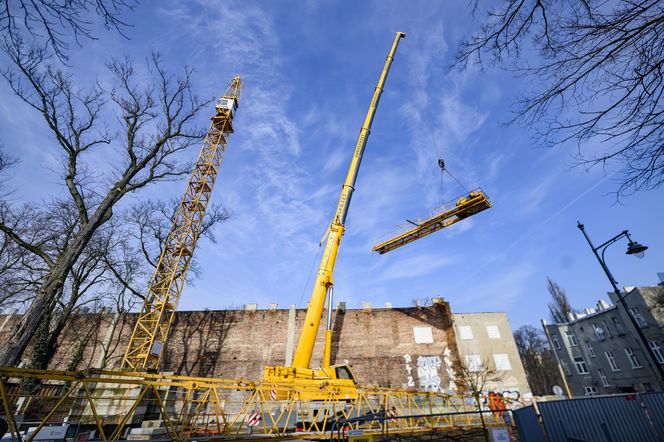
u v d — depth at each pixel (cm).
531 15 406
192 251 3192
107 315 2886
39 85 1195
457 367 2702
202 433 1196
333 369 1582
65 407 1669
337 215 2075
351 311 2969
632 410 998
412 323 2908
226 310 2952
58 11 443
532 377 5497
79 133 1361
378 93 2694
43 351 2144
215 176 3738
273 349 2761
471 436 1088
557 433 939
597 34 392
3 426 520
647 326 2727
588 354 3606
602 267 1308
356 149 2375
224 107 3991
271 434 1007
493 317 3014
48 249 1962
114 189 1337
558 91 446
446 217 2512
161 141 1497
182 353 2764
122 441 673
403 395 1536
